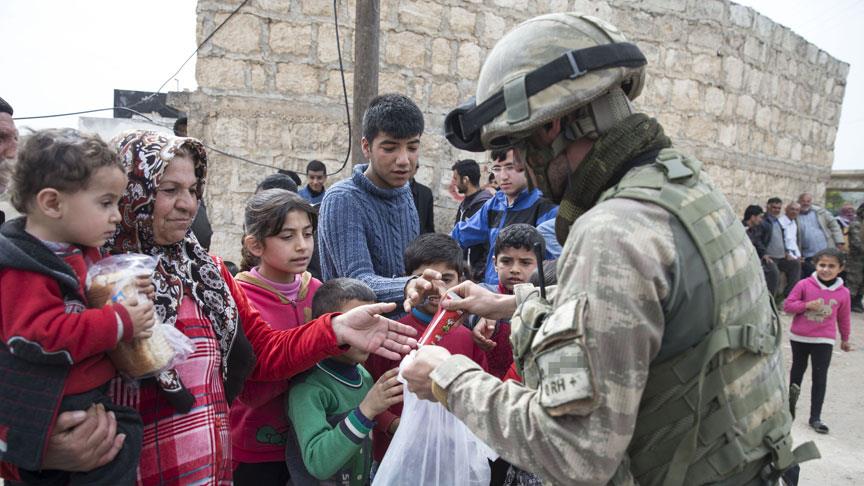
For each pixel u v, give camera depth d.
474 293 1.62
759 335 1.05
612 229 0.96
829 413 4.70
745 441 1.03
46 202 1.14
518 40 1.14
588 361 0.91
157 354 1.23
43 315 1.10
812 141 10.90
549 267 2.38
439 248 2.17
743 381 1.04
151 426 1.31
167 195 1.36
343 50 5.89
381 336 1.61
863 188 11.70
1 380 1.10
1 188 1.78
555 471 0.95
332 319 1.62
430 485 1.57
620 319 0.91
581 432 0.92
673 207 1.00
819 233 9.23
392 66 6.20
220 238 5.70
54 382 1.12
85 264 1.25
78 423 1.14
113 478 1.20
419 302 1.79
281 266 1.97
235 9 5.54
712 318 1.00
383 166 2.31
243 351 1.57
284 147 5.82
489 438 1.04
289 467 1.78
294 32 5.73
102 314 1.14
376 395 1.58
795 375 4.45
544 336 0.97
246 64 5.63
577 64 1.06
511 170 3.21
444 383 1.13
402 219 2.45
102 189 1.18
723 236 1.03
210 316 1.49
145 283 1.23
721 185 9.02
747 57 8.91
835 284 4.31
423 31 6.29
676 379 1.01
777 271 8.20
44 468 1.17
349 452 1.57
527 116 1.07
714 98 8.59
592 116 1.11
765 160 9.78
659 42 7.89
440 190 6.59
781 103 9.87
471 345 2.06
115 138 1.43
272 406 1.86
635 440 1.05
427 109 6.42
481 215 3.58
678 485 1.01
